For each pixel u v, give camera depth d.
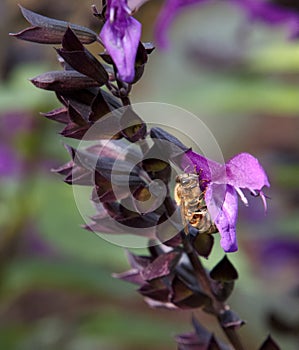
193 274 0.31
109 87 0.28
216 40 0.50
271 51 0.45
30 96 0.43
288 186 0.50
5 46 0.48
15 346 0.46
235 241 0.27
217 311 0.31
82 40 0.29
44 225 0.43
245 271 0.42
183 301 0.31
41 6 0.45
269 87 0.44
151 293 0.31
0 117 0.50
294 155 0.49
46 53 0.48
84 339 0.46
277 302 0.45
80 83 0.28
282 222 0.47
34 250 0.50
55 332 0.46
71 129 0.28
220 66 0.49
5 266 0.44
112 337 0.45
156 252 0.31
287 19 0.47
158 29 0.48
